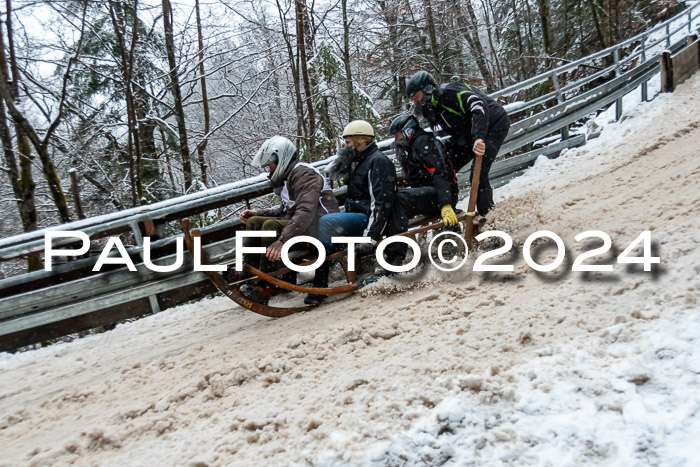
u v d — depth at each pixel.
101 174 12.49
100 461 2.57
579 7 16.42
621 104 8.90
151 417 2.89
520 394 2.32
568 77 14.20
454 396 2.39
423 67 15.95
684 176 5.11
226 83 16.73
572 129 10.07
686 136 6.91
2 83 7.79
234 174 16.33
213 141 15.85
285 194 4.38
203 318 4.77
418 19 15.83
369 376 2.81
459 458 2.09
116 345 4.43
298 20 12.34
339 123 13.98
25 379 3.98
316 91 12.39
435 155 4.61
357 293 4.39
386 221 4.37
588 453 1.97
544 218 5.10
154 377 3.47
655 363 2.29
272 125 15.31
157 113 13.55
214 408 2.88
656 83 10.07
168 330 4.60
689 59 9.64
